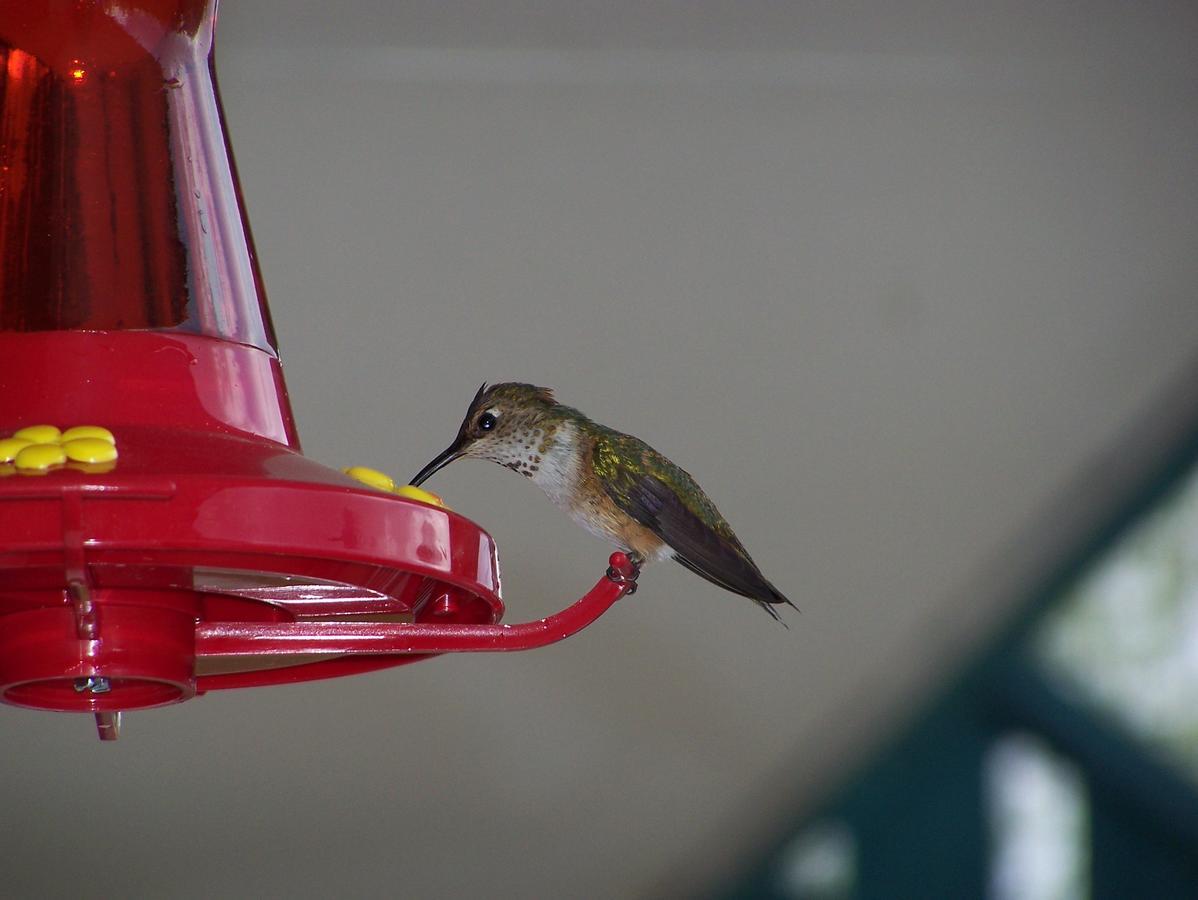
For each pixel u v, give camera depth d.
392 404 9.17
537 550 9.35
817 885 10.05
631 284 9.45
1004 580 9.73
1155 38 9.62
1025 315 9.65
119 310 3.49
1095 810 9.95
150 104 3.70
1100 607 9.88
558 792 9.74
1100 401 9.62
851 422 9.57
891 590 9.71
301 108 9.37
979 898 9.93
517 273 9.41
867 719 9.82
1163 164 9.68
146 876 9.45
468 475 9.26
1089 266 9.64
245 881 9.54
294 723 9.55
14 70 3.61
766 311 9.52
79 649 3.16
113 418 3.36
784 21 9.49
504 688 9.70
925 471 9.61
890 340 9.59
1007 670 9.88
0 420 3.36
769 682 9.72
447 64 9.43
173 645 3.25
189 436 3.29
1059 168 9.68
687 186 9.57
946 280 9.62
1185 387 9.59
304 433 9.07
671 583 9.66
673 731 9.73
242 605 3.85
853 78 9.65
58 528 2.76
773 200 9.60
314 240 9.28
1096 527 9.75
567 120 9.55
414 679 9.56
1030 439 9.66
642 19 9.38
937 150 9.66
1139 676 9.89
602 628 9.59
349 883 9.63
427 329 9.27
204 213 3.70
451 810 9.68
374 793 9.64
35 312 3.45
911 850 10.00
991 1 9.55
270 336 3.78
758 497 9.52
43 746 9.38
